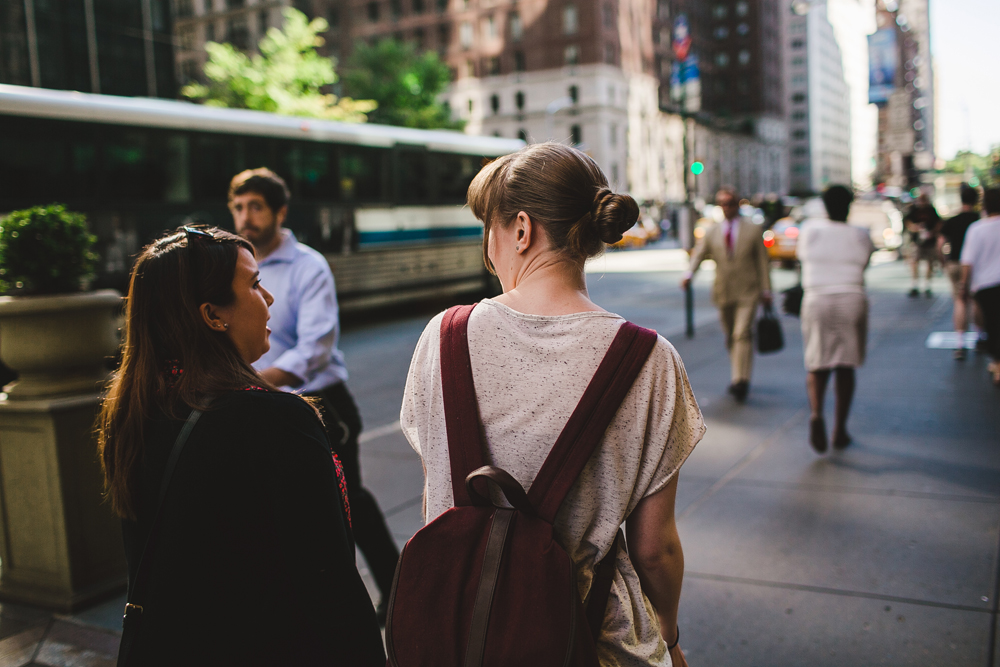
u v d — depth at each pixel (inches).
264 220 117.5
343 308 524.7
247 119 460.8
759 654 113.7
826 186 205.6
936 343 365.7
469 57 2662.4
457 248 624.1
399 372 368.8
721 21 3976.4
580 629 45.2
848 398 206.8
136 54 1055.0
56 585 134.0
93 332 134.8
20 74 903.7
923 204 554.9
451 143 616.7
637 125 2701.8
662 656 51.9
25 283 132.9
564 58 2518.5
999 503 164.2
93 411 135.6
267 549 56.2
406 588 48.3
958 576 133.0
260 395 58.3
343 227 522.9
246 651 55.9
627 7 2652.6
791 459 203.5
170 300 59.9
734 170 3654.0
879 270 809.5
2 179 354.0
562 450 48.9
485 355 51.6
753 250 272.5
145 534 59.6
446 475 52.3
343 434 118.2
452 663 45.4
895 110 1429.6
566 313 52.0
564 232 52.9
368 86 1819.6
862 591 130.0
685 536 157.3
